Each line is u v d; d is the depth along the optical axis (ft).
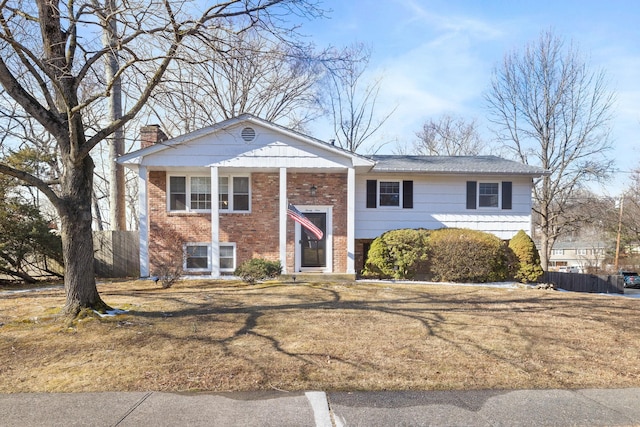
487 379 16.02
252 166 45.83
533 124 85.61
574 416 12.98
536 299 35.12
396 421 12.54
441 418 12.76
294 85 79.36
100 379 15.79
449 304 31.86
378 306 30.40
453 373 16.62
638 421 12.69
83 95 47.24
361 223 52.85
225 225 49.16
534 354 19.25
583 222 89.97
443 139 122.11
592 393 14.84
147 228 45.52
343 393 14.58
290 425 12.26
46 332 22.06
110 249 53.36
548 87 82.94
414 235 47.34
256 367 17.02
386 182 53.36
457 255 46.57
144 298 32.35
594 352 19.75
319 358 18.22
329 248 49.78
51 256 48.11
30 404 13.65
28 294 36.40
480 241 46.83
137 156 44.47
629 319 27.30
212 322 24.62
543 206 87.76
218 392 14.61
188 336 21.57
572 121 82.84
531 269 47.88
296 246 49.49
